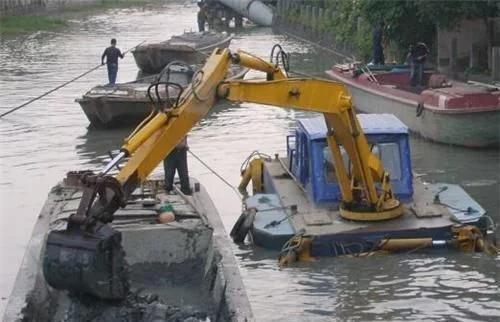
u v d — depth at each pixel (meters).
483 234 17.08
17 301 12.33
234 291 12.48
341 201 17.50
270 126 30.55
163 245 14.46
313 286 15.12
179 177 18.25
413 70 31.33
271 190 19.83
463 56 38.53
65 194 17.73
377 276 15.51
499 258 16.28
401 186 17.98
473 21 38.12
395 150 18.06
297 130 19.23
